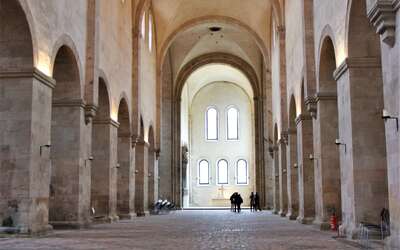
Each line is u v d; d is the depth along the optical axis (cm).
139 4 3073
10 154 1499
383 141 1456
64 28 1795
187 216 3177
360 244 1282
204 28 4206
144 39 3288
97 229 1920
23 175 1491
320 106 1916
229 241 1400
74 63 1931
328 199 1881
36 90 1538
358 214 1436
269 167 4403
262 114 4550
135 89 3003
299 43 2344
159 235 1622
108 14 2391
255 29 3850
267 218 2841
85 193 2022
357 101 1473
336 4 1620
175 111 4578
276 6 3023
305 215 2258
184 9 3756
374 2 1059
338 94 1612
